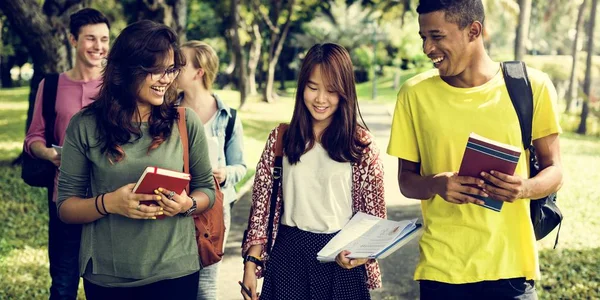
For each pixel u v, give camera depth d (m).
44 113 4.75
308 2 37.38
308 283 3.42
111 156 3.16
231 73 52.09
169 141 3.27
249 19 34.94
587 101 20.00
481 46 3.22
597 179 13.38
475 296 3.28
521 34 20.17
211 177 3.48
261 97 40.22
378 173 3.50
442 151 3.29
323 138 3.45
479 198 3.06
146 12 10.53
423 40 3.21
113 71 3.13
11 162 14.91
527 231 3.27
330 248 3.31
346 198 3.48
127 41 3.10
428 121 3.30
